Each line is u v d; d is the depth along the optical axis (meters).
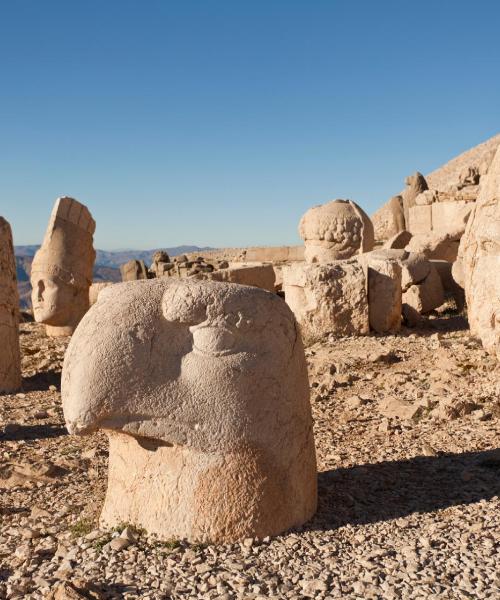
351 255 13.37
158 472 3.70
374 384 7.76
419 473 4.75
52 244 13.02
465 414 6.26
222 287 3.67
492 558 3.38
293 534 3.72
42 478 5.27
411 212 21.72
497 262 8.10
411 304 11.96
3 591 3.36
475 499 4.19
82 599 3.08
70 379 3.53
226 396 3.59
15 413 7.45
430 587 3.15
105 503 3.99
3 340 8.59
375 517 3.98
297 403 3.86
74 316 13.20
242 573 3.31
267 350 3.72
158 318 3.63
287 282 11.02
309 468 3.96
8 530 4.23
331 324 10.51
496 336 8.19
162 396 3.55
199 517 3.59
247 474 3.61
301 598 3.11
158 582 3.28
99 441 6.29
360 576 3.27
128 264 23.23
